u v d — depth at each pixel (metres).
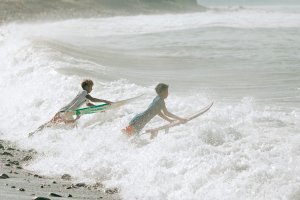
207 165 20.48
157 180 20.55
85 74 46.25
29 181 22.48
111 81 44.22
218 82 49.84
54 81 41.91
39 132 31.53
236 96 41.44
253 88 45.75
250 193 17.97
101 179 22.80
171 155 22.20
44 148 28.89
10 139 32.47
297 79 49.34
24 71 47.62
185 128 26.30
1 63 54.31
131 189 20.67
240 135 24.17
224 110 30.67
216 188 18.77
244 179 18.84
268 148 22.02
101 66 54.91
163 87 27.59
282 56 67.81
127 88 38.72
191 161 21.16
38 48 56.97
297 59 64.06
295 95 40.88
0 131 34.59
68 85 39.75
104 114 32.12
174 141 23.69
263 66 59.69
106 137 27.56
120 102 32.84
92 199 19.66
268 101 38.66
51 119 32.44
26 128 34.19
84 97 32.66
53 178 23.38
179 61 67.50
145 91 37.56
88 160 24.80
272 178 18.53
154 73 56.38
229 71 57.19
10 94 43.28
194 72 57.38
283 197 17.27
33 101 38.22
